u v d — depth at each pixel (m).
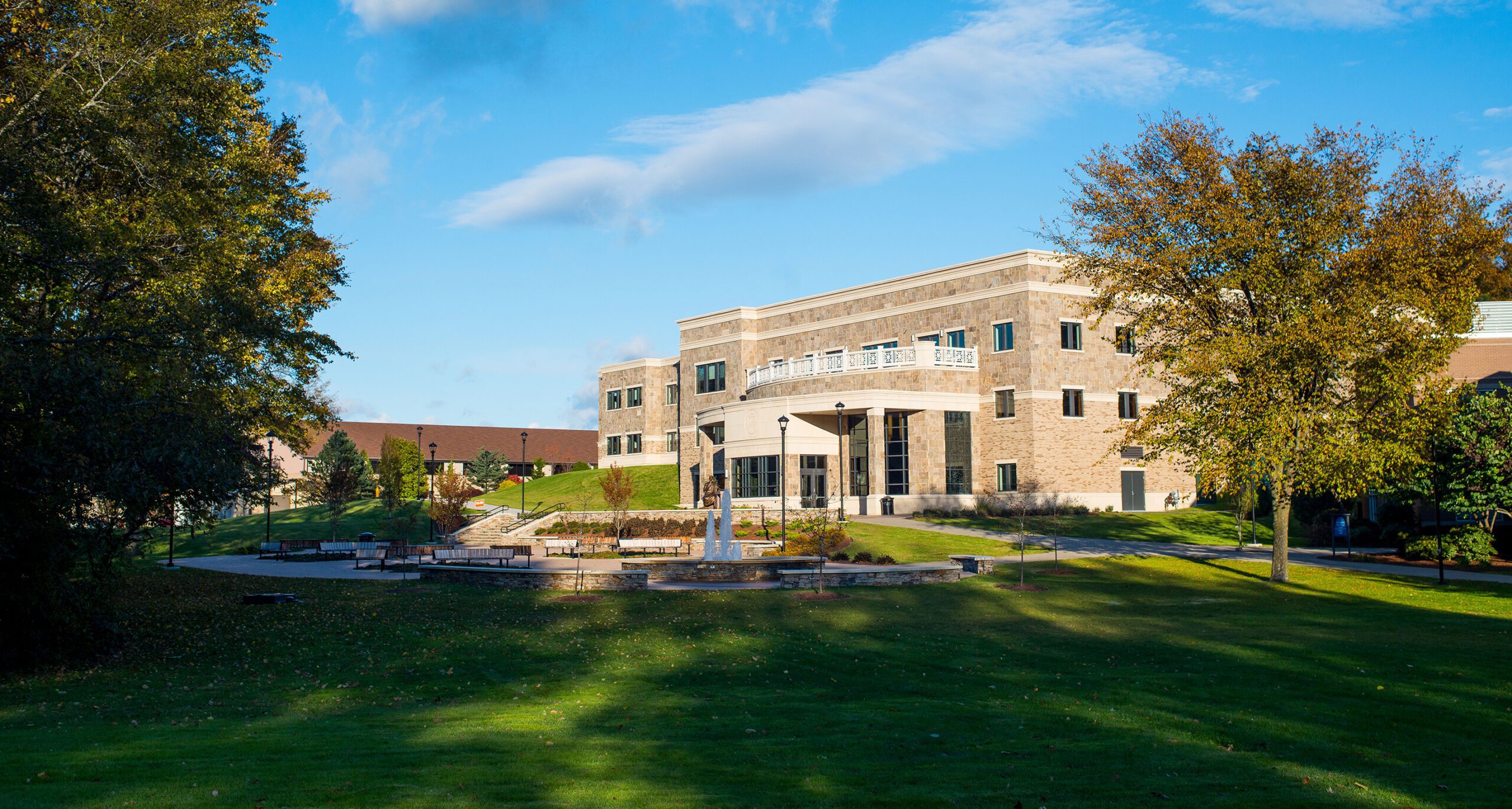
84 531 16.75
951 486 52.06
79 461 15.55
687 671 17.14
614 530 44.59
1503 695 14.61
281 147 32.53
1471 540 33.84
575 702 14.49
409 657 18.45
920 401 50.97
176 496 18.06
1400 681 15.73
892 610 24.73
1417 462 30.58
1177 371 32.22
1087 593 27.88
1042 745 11.76
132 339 18.20
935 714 13.57
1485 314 42.53
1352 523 43.12
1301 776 10.29
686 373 69.56
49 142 19.47
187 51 21.72
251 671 16.92
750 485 53.28
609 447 79.69
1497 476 32.22
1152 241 31.73
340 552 41.03
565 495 67.75
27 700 13.96
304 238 33.50
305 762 10.28
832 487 52.72
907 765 10.74
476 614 24.03
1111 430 33.88
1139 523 46.62
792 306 63.59
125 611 23.33
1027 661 18.03
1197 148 30.53
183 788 9.05
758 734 12.31
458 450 103.00
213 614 23.52
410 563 35.84
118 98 19.94
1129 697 14.73
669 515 45.53
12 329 16.95
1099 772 10.48
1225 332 31.06
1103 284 42.22
